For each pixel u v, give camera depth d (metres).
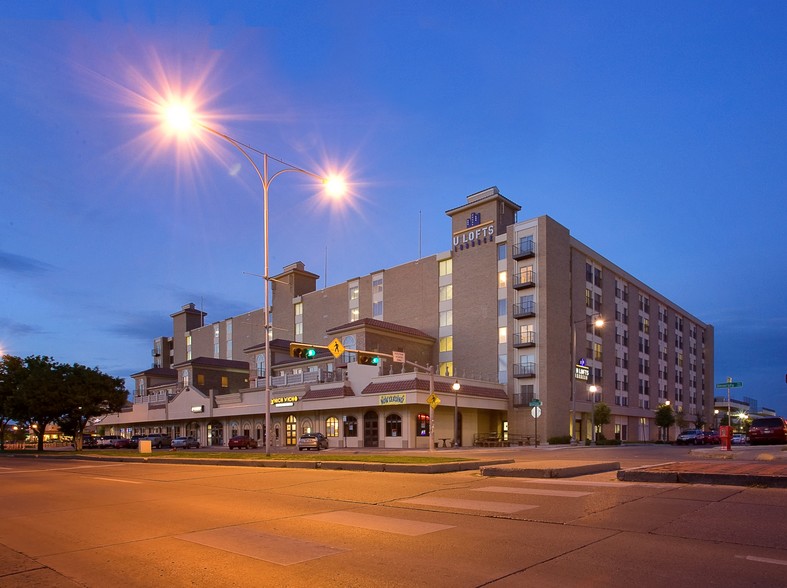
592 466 15.27
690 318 85.25
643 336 68.75
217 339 91.19
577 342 53.28
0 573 6.39
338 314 69.50
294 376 53.28
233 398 59.19
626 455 27.70
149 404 71.75
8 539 8.39
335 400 46.88
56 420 54.12
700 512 8.55
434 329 57.91
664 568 5.78
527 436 47.75
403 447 42.31
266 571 6.14
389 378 44.22
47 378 50.34
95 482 16.77
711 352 92.00
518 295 51.06
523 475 14.44
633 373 64.25
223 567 6.36
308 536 7.81
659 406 65.12
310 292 77.12
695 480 11.63
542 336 48.69
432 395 34.06
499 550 6.71
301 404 49.75
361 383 46.66
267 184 27.84
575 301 53.62
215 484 15.03
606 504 9.54
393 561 6.37
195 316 101.38
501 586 5.38
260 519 9.28
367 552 6.80
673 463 15.95
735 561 5.96
